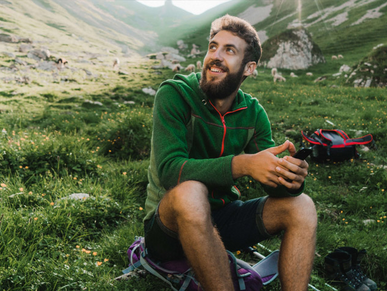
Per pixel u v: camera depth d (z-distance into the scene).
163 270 2.03
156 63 31.84
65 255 2.47
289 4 103.88
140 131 6.38
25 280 2.05
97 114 9.97
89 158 4.81
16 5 62.06
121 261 2.58
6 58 21.56
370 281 2.55
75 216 3.14
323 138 6.14
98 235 3.08
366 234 3.35
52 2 86.81
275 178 1.73
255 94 14.72
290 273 1.75
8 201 3.16
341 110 11.33
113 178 4.38
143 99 14.66
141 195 4.18
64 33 49.19
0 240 2.42
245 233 2.03
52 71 20.50
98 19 100.81
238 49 2.06
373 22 60.41
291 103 12.72
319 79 24.69
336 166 5.92
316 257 2.85
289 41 34.91
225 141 2.17
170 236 1.85
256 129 2.32
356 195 4.52
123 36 90.62
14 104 11.95
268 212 1.92
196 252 1.59
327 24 71.31
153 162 2.20
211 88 2.06
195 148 2.17
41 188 3.67
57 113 10.13
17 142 4.69
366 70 19.97
